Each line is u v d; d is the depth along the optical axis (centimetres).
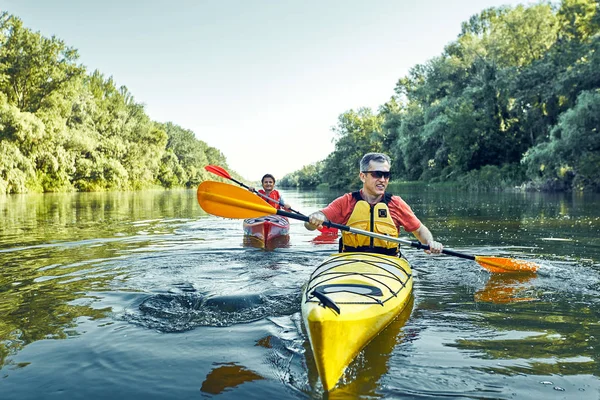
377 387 205
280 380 213
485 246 592
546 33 3516
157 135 5906
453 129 3403
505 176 3016
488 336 269
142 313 316
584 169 2122
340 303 268
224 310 321
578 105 2214
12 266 479
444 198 1928
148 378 216
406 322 295
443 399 194
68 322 298
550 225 812
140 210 1480
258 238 705
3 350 252
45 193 3541
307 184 9425
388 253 408
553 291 369
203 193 442
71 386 209
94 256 539
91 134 4497
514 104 3109
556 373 218
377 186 403
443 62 3862
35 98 3759
